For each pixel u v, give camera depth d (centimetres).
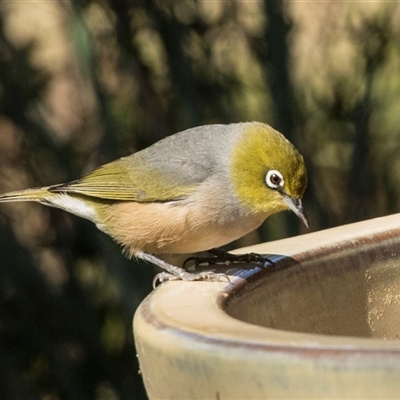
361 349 382
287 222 1308
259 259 602
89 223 1270
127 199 850
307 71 1377
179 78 1232
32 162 1295
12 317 1295
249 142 798
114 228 880
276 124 1278
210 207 798
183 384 427
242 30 1291
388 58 1332
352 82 1337
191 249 833
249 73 1316
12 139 1308
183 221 809
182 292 538
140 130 1282
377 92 1352
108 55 1251
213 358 409
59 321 1293
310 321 591
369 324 614
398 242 633
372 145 1363
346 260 614
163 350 433
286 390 391
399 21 1345
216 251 837
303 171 799
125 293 1217
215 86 1293
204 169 805
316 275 602
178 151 829
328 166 1391
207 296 526
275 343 400
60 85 1438
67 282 1317
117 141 1211
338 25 1458
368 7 1395
